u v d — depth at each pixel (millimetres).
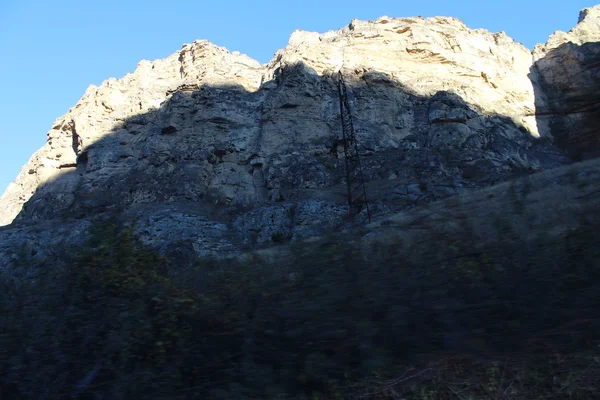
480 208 6945
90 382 5766
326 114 83688
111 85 97625
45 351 6012
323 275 5965
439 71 92188
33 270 7055
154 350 5961
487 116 84375
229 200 73062
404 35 96438
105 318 6215
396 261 5969
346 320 5496
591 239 5703
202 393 5617
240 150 79938
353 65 90562
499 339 5184
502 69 96188
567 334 5121
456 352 5180
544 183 7785
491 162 72188
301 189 71000
